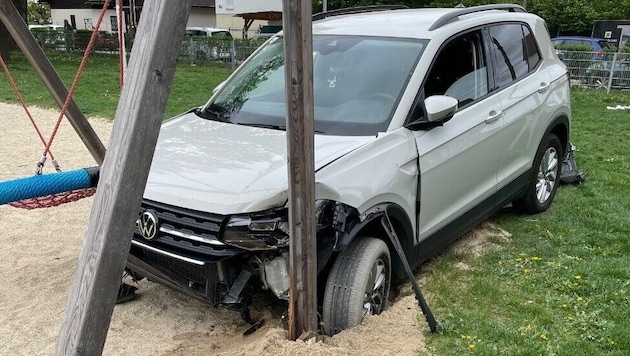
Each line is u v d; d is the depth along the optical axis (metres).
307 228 3.02
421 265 4.60
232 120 4.23
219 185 3.21
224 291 3.26
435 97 3.90
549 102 5.49
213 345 3.50
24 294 4.12
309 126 2.88
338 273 3.40
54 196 3.36
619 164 8.16
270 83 4.55
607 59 17.69
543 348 3.39
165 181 3.32
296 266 3.04
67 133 9.63
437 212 4.14
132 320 3.80
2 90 14.50
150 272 3.45
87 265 1.98
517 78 5.18
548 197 5.92
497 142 4.71
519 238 5.20
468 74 4.58
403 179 3.70
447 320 3.68
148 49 1.98
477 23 4.83
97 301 1.96
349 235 3.29
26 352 3.46
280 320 3.62
